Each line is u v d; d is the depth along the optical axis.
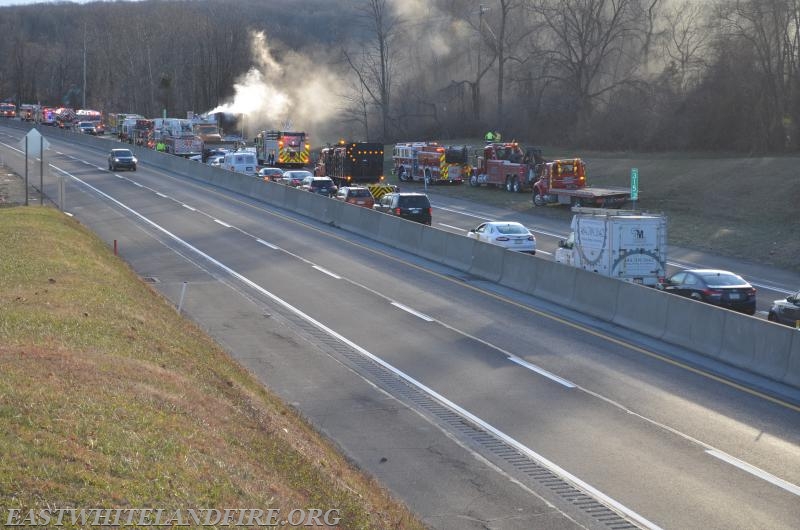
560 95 80.19
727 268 34.78
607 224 27.77
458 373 18.89
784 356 18.91
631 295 23.91
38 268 22.25
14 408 9.83
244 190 54.41
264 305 25.30
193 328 20.27
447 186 63.03
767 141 62.06
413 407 16.47
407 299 26.89
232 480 9.55
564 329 23.42
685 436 15.03
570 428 15.36
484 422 15.64
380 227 38.72
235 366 17.55
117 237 36.88
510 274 29.53
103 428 9.89
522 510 11.80
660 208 48.00
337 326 23.09
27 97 176.88
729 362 20.14
